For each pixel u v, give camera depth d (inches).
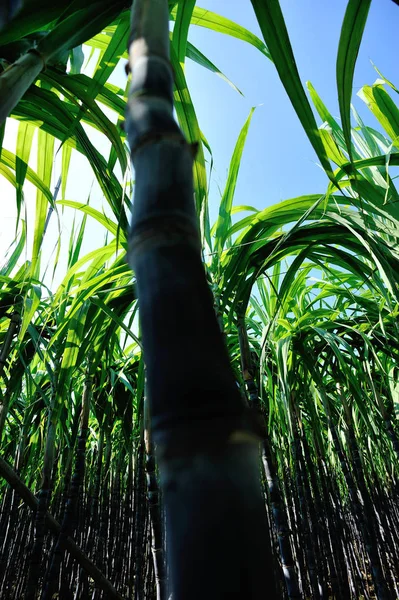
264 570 10.9
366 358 121.0
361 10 36.9
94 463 232.5
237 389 13.1
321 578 140.9
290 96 40.4
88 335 92.7
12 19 35.0
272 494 75.9
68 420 140.9
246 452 12.1
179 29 51.9
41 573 183.8
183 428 12.1
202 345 13.3
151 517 82.7
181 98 51.3
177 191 16.6
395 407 163.3
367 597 197.0
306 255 92.0
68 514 90.6
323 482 171.6
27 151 62.7
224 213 84.4
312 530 155.1
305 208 84.2
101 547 177.8
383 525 193.8
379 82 72.1
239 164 81.8
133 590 193.0
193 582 10.8
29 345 112.8
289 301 121.1
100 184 55.2
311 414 133.6
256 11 38.4
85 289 88.3
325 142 69.4
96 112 49.1
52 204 61.9
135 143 18.1
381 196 68.7
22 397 164.9
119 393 166.6
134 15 22.7
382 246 78.3
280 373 106.4
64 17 34.7
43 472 90.5
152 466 84.7
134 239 16.1
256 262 92.0
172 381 12.8
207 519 11.3
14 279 97.0
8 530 163.3
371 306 118.2
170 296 14.3
